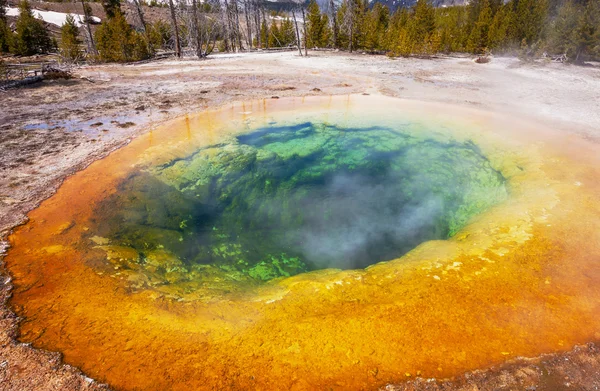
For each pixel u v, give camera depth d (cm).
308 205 579
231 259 445
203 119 828
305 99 1004
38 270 356
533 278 331
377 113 877
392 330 280
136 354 263
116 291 331
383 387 238
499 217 436
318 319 294
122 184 540
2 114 844
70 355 263
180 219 500
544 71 1477
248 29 2961
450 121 799
